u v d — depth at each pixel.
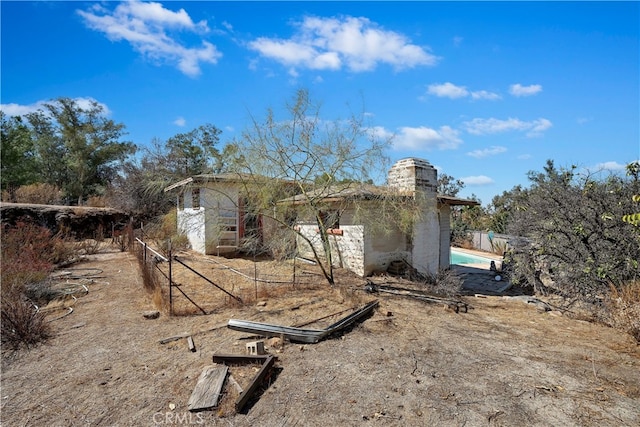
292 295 6.98
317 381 3.56
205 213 10.95
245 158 7.91
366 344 4.57
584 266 6.40
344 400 3.20
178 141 23.00
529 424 2.82
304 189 8.36
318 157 7.82
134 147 29.61
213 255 11.68
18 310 4.91
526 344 4.62
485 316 6.05
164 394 3.34
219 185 10.91
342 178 8.07
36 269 7.55
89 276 8.66
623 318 4.84
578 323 5.65
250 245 11.13
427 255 10.12
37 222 13.93
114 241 14.25
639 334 4.61
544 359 4.11
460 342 4.67
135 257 10.95
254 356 3.88
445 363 3.99
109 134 29.12
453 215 25.34
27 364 4.03
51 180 26.53
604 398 3.21
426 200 9.66
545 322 5.70
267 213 8.88
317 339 4.61
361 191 8.29
